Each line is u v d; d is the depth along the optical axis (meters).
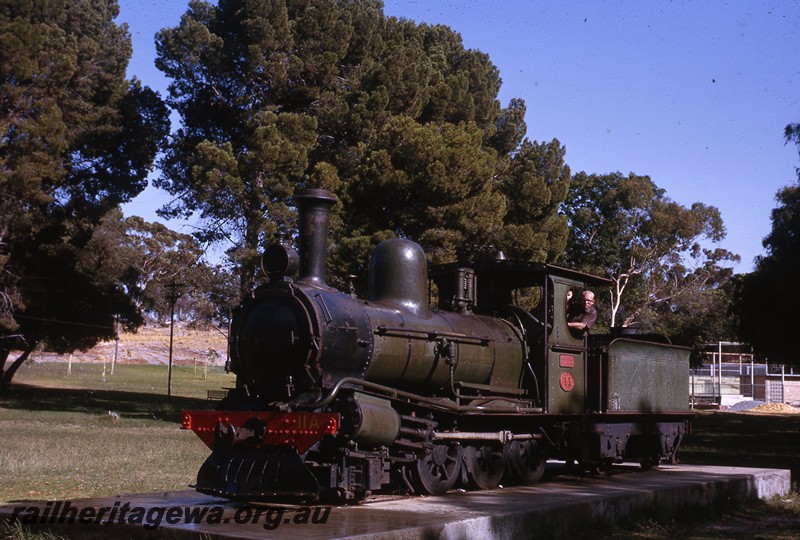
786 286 29.12
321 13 33.19
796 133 30.58
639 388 14.38
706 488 12.15
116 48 37.94
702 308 62.12
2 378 44.78
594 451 13.17
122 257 48.34
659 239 56.97
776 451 23.30
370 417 9.29
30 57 32.50
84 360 90.25
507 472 12.00
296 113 32.72
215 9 34.41
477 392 11.78
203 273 35.03
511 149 38.12
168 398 43.91
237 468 9.13
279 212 28.86
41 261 39.91
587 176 58.09
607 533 9.79
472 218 27.64
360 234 26.89
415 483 10.36
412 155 26.86
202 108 34.44
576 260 57.28
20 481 13.40
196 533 7.55
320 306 9.59
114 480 13.60
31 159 32.97
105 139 36.97
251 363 9.73
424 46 40.81
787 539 9.88
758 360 35.38
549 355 12.49
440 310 12.19
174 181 35.38
